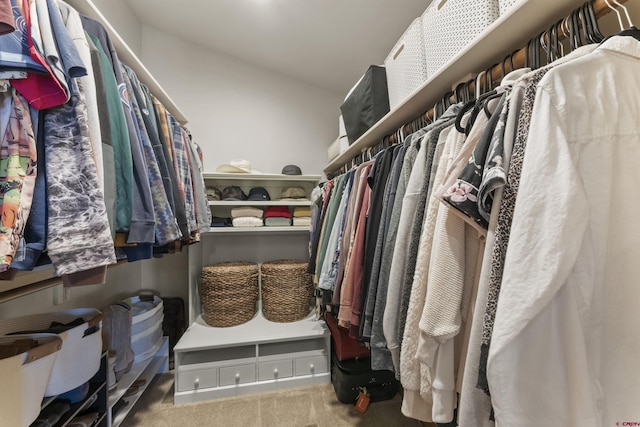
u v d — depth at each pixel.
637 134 0.39
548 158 0.39
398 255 0.73
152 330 1.61
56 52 0.51
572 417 0.35
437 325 0.54
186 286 2.17
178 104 2.21
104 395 1.12
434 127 0.76
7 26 0.42
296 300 1.92
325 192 1.74
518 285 0.37
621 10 0.50
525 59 0.65
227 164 2.09
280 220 2.08
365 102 1.42
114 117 0.69
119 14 1.81
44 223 0.50
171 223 0.89
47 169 0.52
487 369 0.39
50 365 0.75
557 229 0.36
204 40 2.20
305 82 2.46
